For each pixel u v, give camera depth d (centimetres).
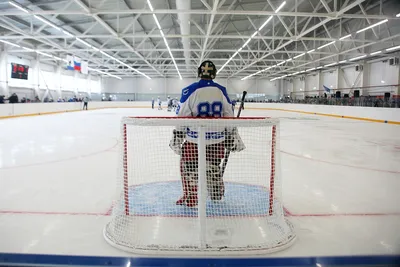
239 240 164
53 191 275
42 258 153
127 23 1350
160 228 178
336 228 196
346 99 1541
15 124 995
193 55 2178
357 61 1867
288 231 179
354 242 175
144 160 257
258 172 213
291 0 1155
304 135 743
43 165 386
